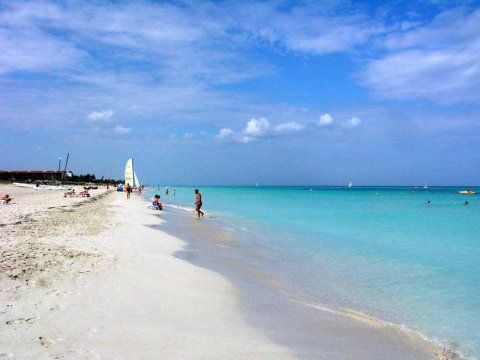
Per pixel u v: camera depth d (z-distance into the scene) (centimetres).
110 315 701
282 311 854
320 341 697
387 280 1195
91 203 3866
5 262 973
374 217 3472
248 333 697
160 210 3650
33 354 523
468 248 1792
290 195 10125
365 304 966
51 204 3284
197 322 721
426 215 3753
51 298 760
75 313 693
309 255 1586
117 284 902
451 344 738
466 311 919
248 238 2045
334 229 2503
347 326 794
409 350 697
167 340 620
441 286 1132
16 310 684
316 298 1002
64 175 10969
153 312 743
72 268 995
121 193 8212
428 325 832
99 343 580
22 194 5322
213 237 2014
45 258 1059
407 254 1628
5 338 567
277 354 617
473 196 9806
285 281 1160
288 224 2784
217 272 1181
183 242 1736
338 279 1202
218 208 4553
